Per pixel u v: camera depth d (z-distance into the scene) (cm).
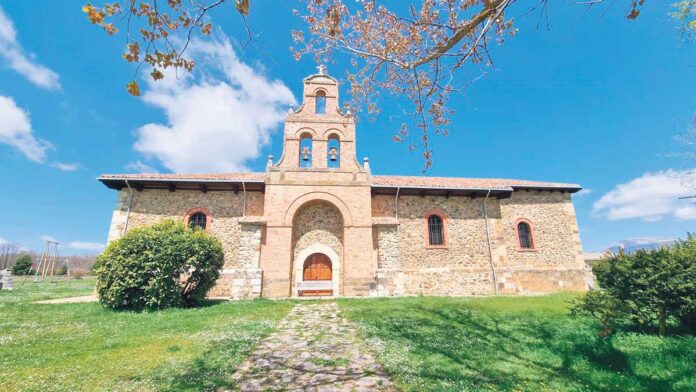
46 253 3105
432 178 1927
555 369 510
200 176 1588
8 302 1097
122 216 1461
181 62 332
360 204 1512
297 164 1549
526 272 1642
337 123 1636
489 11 394
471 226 1656
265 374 462
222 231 1505
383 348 579
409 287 1468
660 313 661
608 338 636
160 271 995
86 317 851
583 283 1672
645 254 700
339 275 1477
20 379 409
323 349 583
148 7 307
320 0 489
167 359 499
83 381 407
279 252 1411
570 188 1808
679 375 470
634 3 350
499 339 654
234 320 814
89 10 290
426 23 489
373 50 589
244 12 300
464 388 406
